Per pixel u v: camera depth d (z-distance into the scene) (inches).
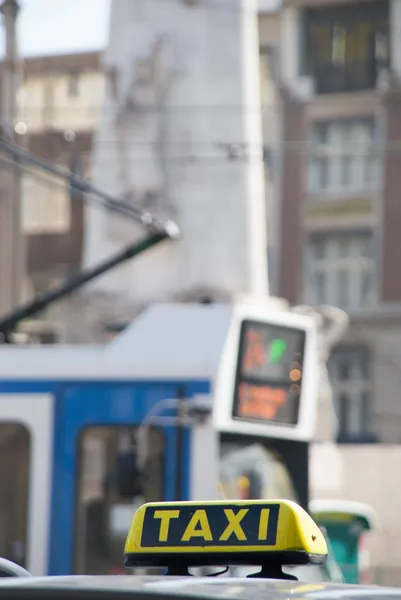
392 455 2637.8
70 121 4116.6
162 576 297.1
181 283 2359.7
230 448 1199.6
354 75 4279.0
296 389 1247.5
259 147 2416.3
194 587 269.0
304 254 4242.1
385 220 4188.0
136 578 288.2
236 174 2385.6
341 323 2105.1
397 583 2615.7
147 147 2439.7
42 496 1179.3
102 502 1169.4
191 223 2381.9
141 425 1173.1
